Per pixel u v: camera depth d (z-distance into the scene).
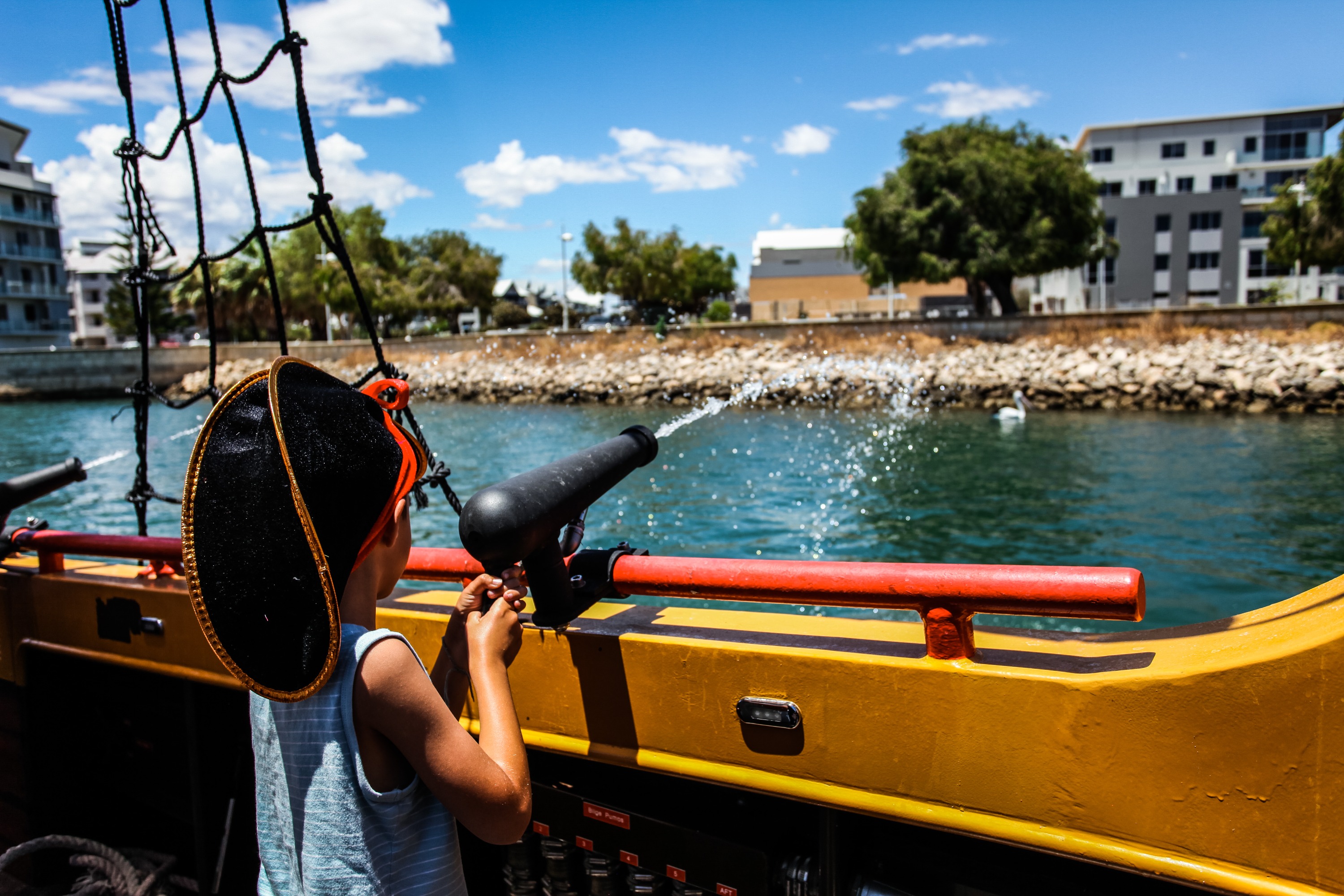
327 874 1.02
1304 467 15.29
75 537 2.19
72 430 29.86
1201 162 60.31
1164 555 9.72
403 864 1.05
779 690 1.37
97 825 2.45
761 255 74.19
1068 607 1.15
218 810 2.17
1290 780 1.05
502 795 1.04
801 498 12.75
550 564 1.52
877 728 1.30
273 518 0.98
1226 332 29.02
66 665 2.41
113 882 2.08
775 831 1.53
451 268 56.78
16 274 63.78
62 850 2.38
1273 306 28.81
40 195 64.94
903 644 1.36
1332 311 28.19
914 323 33.41
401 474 1.12
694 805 1.59
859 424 22.72
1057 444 18.64
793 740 1.37
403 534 1.17
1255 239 58.69
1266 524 11.10
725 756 1.43
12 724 2.36
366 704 1.02
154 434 27.67
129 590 2.11
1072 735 1.17
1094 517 11.59
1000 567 1.21
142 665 2.12
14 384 45.12
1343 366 24.14
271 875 1.13
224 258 2.29
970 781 1.25
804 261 73.62
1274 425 21.69
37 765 2.35
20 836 2.39
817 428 21.70
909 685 1.27
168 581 2.16
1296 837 1.06
